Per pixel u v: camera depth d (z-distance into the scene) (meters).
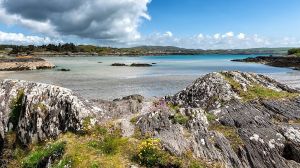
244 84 23.48
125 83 56.91
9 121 19.31
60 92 19.30
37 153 16.22
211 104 21.92
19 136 18.34
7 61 93.00
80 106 18.38
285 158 16.86
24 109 19.11
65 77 66.81
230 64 131.38
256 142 16.75
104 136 16.66
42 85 20.27
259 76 25.53
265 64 127.88
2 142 18.75
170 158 14.48
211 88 23.06
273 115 20.03
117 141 15.96
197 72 84.12
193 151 15.34
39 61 100.06
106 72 80.69
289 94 22.97
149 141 15.23
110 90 48.19
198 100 22.84
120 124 17.62
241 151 16.20
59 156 15.45
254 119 19.16
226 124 18.75
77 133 17.17
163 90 48.72
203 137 16.47
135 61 156.00
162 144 15.30
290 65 111.06
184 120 18.06
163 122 17.62
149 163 14.41
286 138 17.25
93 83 56.50
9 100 20.02
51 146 16.25
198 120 18.16
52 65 100.38
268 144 16.75
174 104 23.86
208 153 15.33
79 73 77.31
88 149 15.45
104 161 14.48
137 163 14.48
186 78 66.50
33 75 71.56
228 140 16.80
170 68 100.81
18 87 20.78
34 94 19.50
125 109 20.77
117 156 14.93
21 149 17.94
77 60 159.75
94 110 18.84
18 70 88.06
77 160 14.53
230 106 20.77
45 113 18.52
